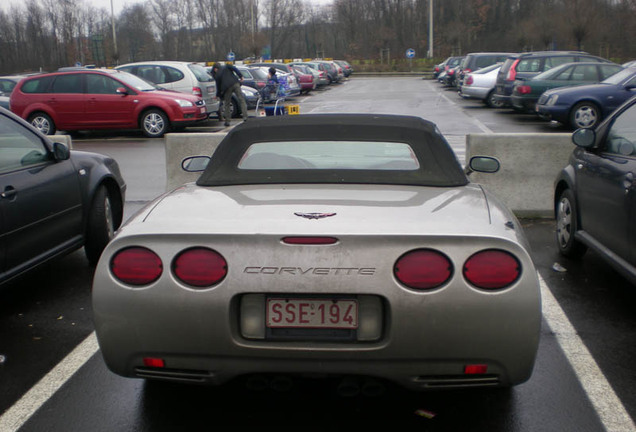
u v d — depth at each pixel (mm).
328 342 2510
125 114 15547
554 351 3686
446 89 33656
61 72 15750
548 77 18094
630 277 4082
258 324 2535
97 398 3133
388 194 3031
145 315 2541
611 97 14992
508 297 2475
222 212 2785
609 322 4133
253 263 2490
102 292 2590
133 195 8633
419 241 2484
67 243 4949
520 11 74500
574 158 5418
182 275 2525
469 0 75062
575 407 3021
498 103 20516
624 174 4230
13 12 73375
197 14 89875
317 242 2480
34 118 15672
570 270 5230
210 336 2514
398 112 20812
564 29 44031
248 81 24906
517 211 7004
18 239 4250
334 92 32844
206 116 16641
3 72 72875
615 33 47625
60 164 4922
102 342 2619
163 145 14094
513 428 2824
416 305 2453
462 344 2482
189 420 2900
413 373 2527
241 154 3438
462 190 3174
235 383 3256
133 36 90438
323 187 3154
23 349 3777
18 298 4703
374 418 2896
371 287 2455
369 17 81750
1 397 3166
